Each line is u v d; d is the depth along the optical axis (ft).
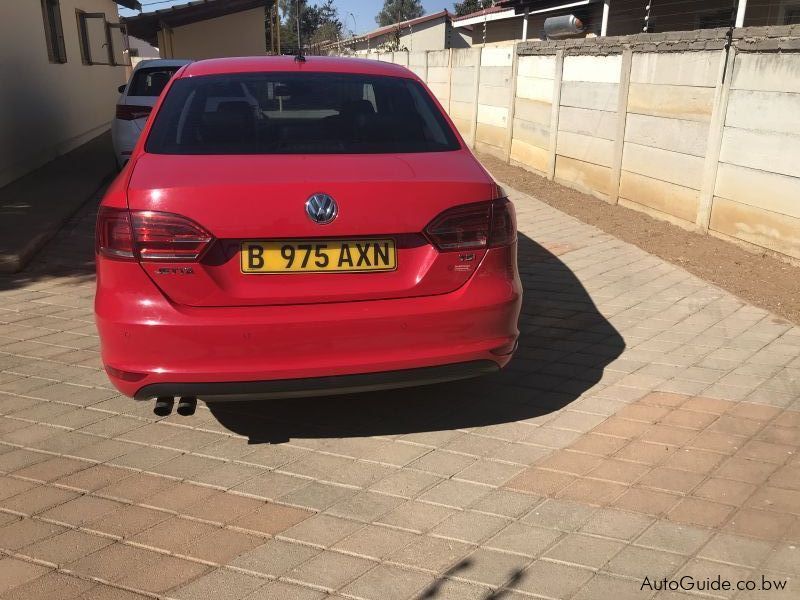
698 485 9.76
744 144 21.88
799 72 19.54
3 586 7.86
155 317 9.16
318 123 11.40
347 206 9.37
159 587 7.87
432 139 11.55
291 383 9.45
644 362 13.93
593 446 10.83
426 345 9.80
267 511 9.28
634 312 16.84
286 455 10.68
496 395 12.63
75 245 23.35
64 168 38.37
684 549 8.48
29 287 18.88
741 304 17.28
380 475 10.13
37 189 31.86
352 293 9.53
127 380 9.43
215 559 8.34
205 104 11.59
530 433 11.27
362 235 9.48
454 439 11.12
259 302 9.34
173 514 9.21
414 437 11.19
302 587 7.88
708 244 23.03
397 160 10.50
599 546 8.55
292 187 9.28
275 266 9.34
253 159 10.27
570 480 9.93
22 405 12.19
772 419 11.56
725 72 22.41
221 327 9.15
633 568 8.17
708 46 23.20
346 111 11.71
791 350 14.42
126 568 8.17
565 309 17.13
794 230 20.26
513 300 10.30
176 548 8.53
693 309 16.98
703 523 8.95
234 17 80.94
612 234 24.97
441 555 8.41
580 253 22.38
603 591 7.82
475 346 10.03
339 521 9.06
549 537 8.72
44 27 40.81
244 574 8.08
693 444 10.82
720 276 19.74
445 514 9.20
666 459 10.42
